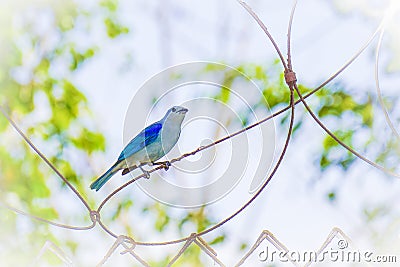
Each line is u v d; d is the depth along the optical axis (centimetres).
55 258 767
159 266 1038
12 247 1037
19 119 1132
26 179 1097
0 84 1130
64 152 1137
